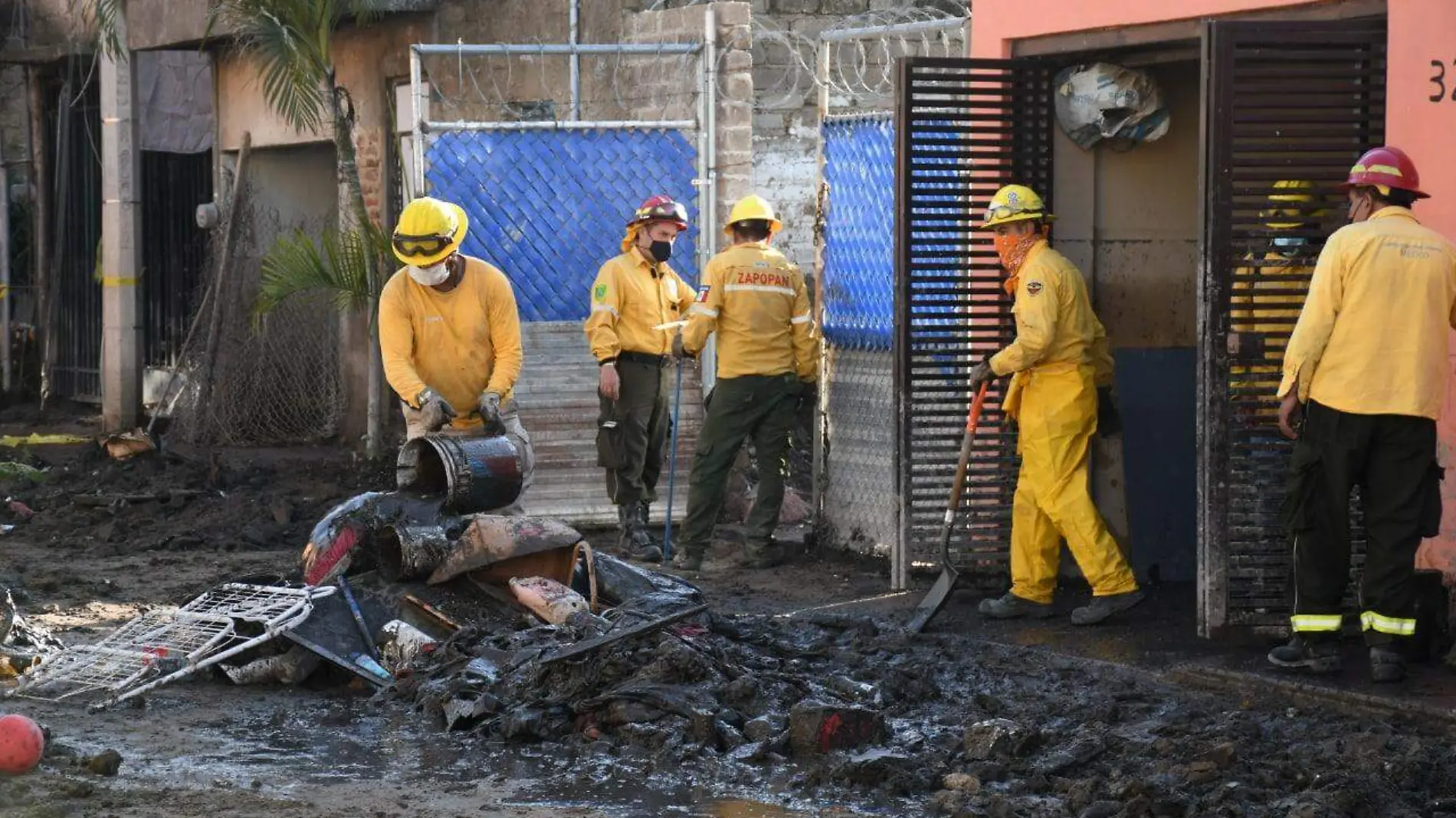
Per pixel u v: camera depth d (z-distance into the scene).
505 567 9.51
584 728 8.00
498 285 10.39
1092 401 10.47
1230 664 9.02
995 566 11.52
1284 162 9.47
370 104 17.97
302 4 16.06
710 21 14.23
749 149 14.45
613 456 12.83
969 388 11.52
